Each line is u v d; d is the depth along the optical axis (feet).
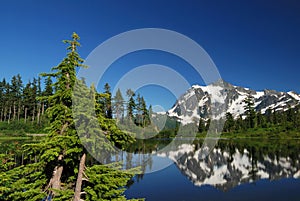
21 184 26.99
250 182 73.61
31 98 222.48
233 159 115.14
